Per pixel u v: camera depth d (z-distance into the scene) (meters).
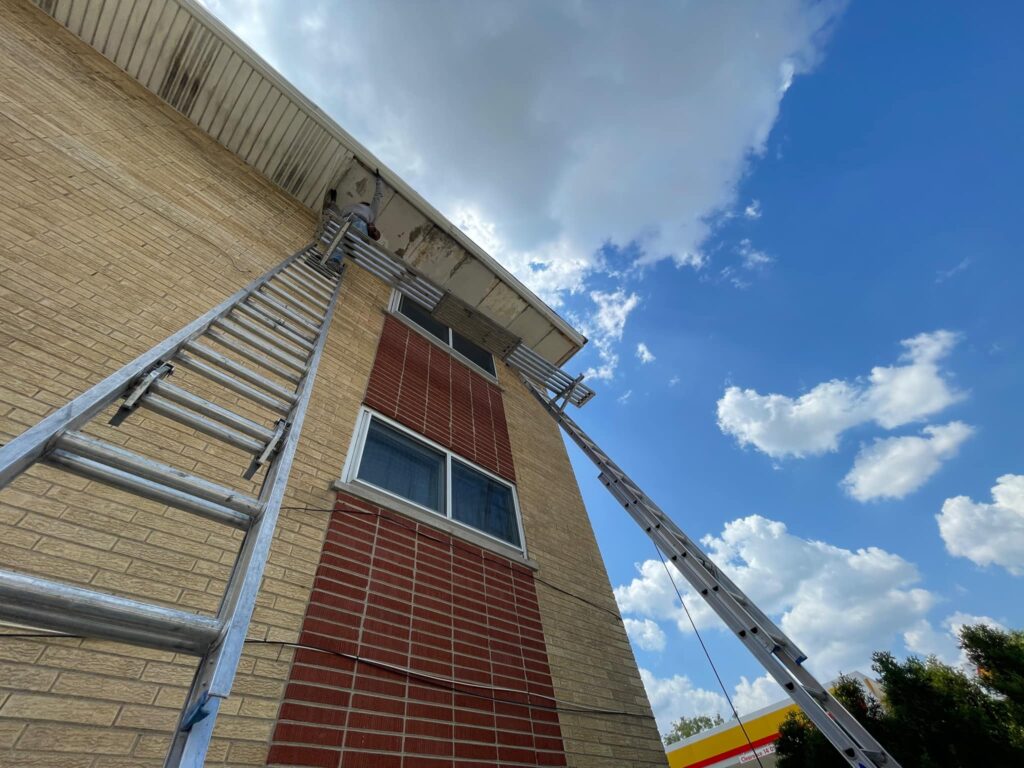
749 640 3.29
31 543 2.17
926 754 8.72
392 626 3.26
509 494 5.64
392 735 2.77
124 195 4.34
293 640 2.76
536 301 9.34
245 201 5.97
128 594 2.30
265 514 1.62
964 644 10.20
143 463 1.46
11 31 4.79
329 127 6.93
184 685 2.21
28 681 1.89
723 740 13.84
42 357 2.74
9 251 3.06
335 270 5.95
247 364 3.83
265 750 2.30
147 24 5.90
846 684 10.70
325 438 4.09
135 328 3.36
